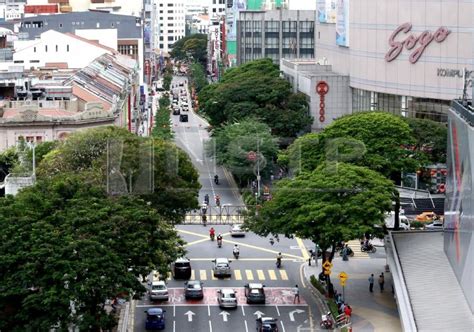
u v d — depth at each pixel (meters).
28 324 107.81
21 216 114.81
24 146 178.62
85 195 124.06
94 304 112.44
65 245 111.56
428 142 194.50
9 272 110.06
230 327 136.25
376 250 174.12
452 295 126.56
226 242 180.62
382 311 142.38
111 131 160.75
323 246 145.75
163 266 121.12
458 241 128.25
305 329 135.25
